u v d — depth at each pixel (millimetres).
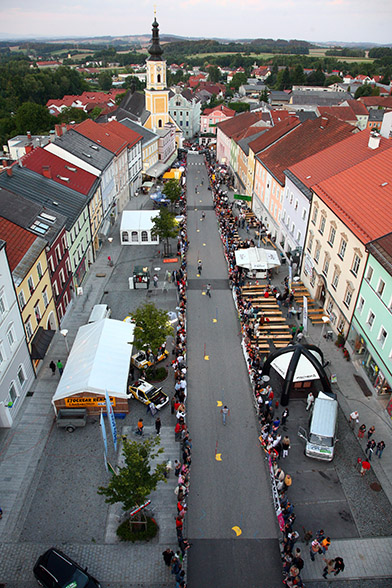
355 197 38969
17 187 44812
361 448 29406
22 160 49156
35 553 23016
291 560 22234
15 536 23812
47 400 33094
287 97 174500
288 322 42625
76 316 43688
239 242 58688
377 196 37188
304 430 29938
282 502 25188
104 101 185125
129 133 81688
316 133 59719
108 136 71750
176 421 31594
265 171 65375
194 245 60844
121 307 45312
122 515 24781
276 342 39812
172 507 25625
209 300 47188
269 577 22234
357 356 37156
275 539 24000
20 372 32938
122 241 60250
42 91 190750
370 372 34906
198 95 186375
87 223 51969
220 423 31531
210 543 23703
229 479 27328
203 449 29391
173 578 22109
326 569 22000
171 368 36781
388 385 32750
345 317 38531
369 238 33562
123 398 30797
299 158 57969
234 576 22203
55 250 40281
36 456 28469
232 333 41812
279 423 30281
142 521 24219
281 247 59062
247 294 47312
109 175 64188
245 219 69062
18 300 31750
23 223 38031
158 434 30312
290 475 27516
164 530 24328
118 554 23125
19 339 32062
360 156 46125
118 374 32000
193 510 25391
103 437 27125
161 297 47375
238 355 38781
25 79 182125
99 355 32875
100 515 25031
